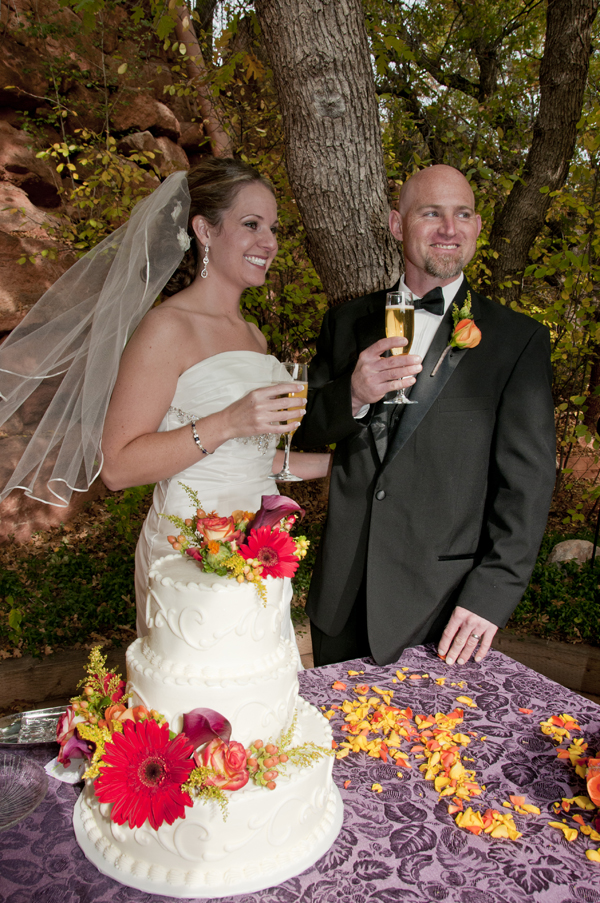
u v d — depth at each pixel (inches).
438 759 60.8
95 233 204.8
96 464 76.5
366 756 62.6
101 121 255.8
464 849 51.4
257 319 223.5
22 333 86.1
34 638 167.0
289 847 50.3
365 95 116.1
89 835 51.9
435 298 86.3
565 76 206.2
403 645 83.0
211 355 80.3
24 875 48.6
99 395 76.1
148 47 272.8
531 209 218.8
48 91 236.5
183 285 86.0
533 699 72.7
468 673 78.3
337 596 91.1
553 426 84.5
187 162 294.0
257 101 249.8
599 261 200.2
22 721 67.9
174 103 288.0
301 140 118.2
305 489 270.1
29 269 222.5
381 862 49.9
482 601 79.1
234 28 206.7
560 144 213.6
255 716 52.1
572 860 50.4
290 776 50.0
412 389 87.0
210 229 82.3
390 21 226.4
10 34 225.6
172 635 52.4
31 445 86.7
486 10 284.4
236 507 81.3
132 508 191.2
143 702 52.8
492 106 258.5
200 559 57.3
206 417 74.3
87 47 248.7
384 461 86.9
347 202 120.3
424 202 85.4
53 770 59.9
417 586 85.0
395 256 126.3
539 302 236.2
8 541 223.0
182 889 47.1
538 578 190.2
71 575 200.7
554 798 57.3
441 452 85.2
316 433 86.6
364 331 95.7
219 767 47.5
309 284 218.4
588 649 166.7
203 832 47.5
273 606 54.4
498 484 84.9
